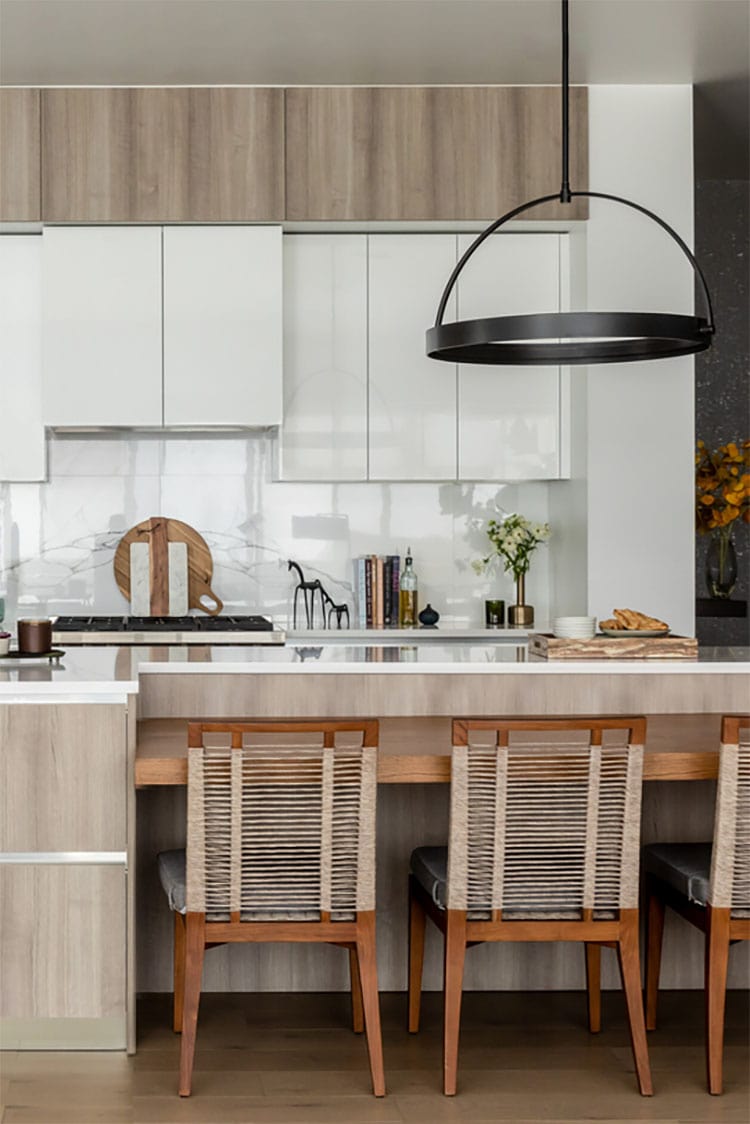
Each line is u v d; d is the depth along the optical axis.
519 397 5.37
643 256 5.17
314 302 5.31
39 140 5.07
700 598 6.01
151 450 5.67
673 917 3.71
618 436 5.18
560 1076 3.09
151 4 4.34
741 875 3.00
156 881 3.61
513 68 4.96
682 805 3.70
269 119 5.11
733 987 3.73
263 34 4.60
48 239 5.14
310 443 5.31
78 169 5.07
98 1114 2.85
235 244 5.18
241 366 5.18
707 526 5.88
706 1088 3.03
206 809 2.90
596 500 5.18
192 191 5.10
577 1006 3.59
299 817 2.93
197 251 5.17
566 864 2.96
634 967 2.98
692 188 5.16
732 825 2.97
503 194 5.14
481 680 3.64
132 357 5.17
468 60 4.87
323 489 5.71
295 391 5.31
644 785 3.69
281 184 5.11
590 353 3.60
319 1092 2.98
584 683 3.67
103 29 4.54
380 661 3.65
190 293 5.17
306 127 5.11
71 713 3.12
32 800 3.12
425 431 5.33
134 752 3.12
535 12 4.43
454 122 5.13
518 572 5.56
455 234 5.33
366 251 5.32
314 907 2.94
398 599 5.59
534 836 2.95
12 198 5.06
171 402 5.18
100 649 4.04
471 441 5.35
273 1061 3.16
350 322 5.32
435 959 3.67
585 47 4.75
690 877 3.07
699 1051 3.25
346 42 4.68
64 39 4.62
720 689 3.72
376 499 5.73
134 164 5.09
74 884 3.13
